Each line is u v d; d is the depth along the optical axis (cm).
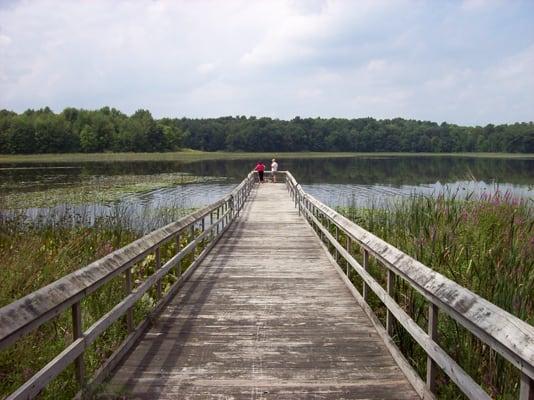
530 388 197
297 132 13712
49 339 434
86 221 1342
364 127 13975
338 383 364
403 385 360
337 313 545
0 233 1052
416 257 578
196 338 462
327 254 872
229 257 887
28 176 3884
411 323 357
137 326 471
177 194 2658
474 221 736
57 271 639
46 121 11169
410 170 5325
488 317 229
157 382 365
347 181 3866
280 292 638
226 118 16800
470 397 247
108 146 11956
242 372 385
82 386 324
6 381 382
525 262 489
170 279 722
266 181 3328
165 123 13550
